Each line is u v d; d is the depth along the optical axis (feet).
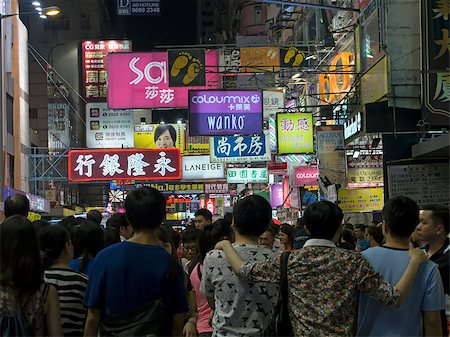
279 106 87.86
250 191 123.44
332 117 63.10
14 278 12.44
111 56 74.95
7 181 98.48
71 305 15.39
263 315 14.47
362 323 13.97
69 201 184.85
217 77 78.64
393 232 14.17
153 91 74.90
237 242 15.03
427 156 42.75
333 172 59.41
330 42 74.38
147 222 12.97
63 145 180.86
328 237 13.96
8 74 102.83
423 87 44.01
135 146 101.91
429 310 13.65
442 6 43.80
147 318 12.25
